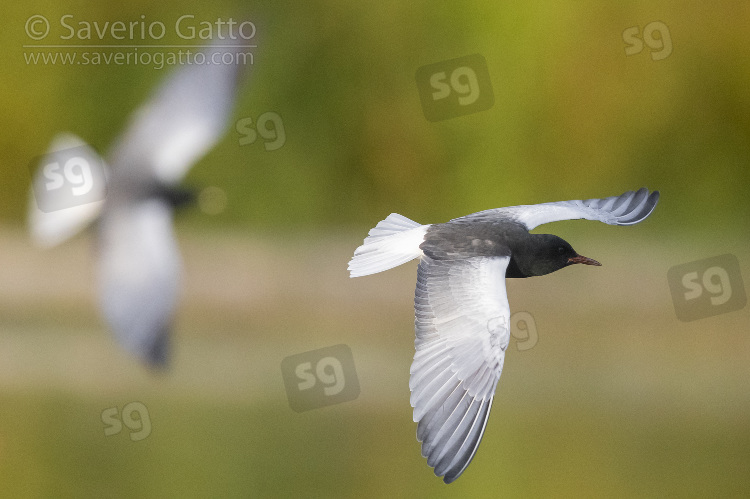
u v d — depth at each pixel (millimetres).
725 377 17531
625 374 17531
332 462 13672
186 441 14164
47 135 22234
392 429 14773
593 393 16641
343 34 22844
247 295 19172
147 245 6457
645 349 18188
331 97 23016
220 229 21844
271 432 14492
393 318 18656
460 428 6039
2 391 15531
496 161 22594
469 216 7531
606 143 22891
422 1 22516
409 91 22766
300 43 22688
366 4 22656
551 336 18203
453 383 6188
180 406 15422
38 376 16172
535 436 14578
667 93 22969
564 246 7238
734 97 22969
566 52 22547
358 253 7145
